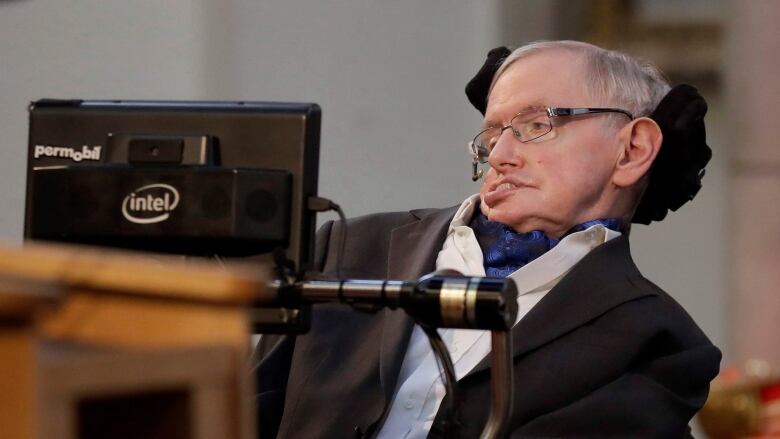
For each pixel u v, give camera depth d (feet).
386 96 58.90
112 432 12.10
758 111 50.11
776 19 49.60
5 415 10.33
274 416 25.64
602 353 23.43
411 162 59.16
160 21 55.36
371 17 58.75
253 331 19.77
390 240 26.53
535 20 62.59
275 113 19.76
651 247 69.87
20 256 11.96
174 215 19.26
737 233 50.88
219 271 12.30
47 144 20.43
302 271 19.40
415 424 24.07
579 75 25.80
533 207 25.11
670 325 23.91
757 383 34.40
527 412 23.02
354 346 25.58
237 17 56.24
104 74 55.52
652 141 25.90
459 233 25.71
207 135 19.76
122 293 12.02
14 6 55.98
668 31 71.31
